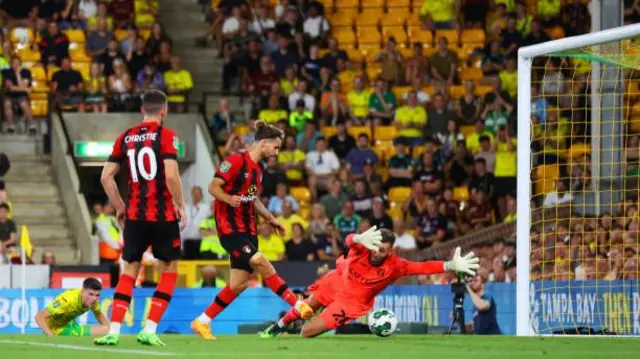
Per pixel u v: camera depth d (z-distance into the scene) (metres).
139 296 56.69
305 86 87.81
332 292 41.53
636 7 93.50
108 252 74.75
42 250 76.12
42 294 55.84
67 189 78.75
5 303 55.69
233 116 86.75
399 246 76.62
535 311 53.25
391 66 92.38
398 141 84.94
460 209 80.50
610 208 61.59
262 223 76.56
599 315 54.09
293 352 32.88
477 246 72.81
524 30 95.81
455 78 93.12
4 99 82.75
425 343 37.00
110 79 85.56
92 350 33.00
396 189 83.69
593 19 62.72
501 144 85.31
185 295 57.03
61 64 85.81
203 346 35.34
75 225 77.06
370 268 39.94
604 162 62.66
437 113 87.94
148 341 35.41
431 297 57.00
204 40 95.44
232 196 39.25
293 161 83.50
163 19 95.81
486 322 56.12
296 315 39.91
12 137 82.81
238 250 39.75
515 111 89.06
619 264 63.22
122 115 83.94
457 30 97.69
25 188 80.38
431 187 82.88
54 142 82.00
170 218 35.75
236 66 90.69
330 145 84.81
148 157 35.47
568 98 88.50
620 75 61.47
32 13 88.69
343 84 91.69
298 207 78.81
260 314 57.28
